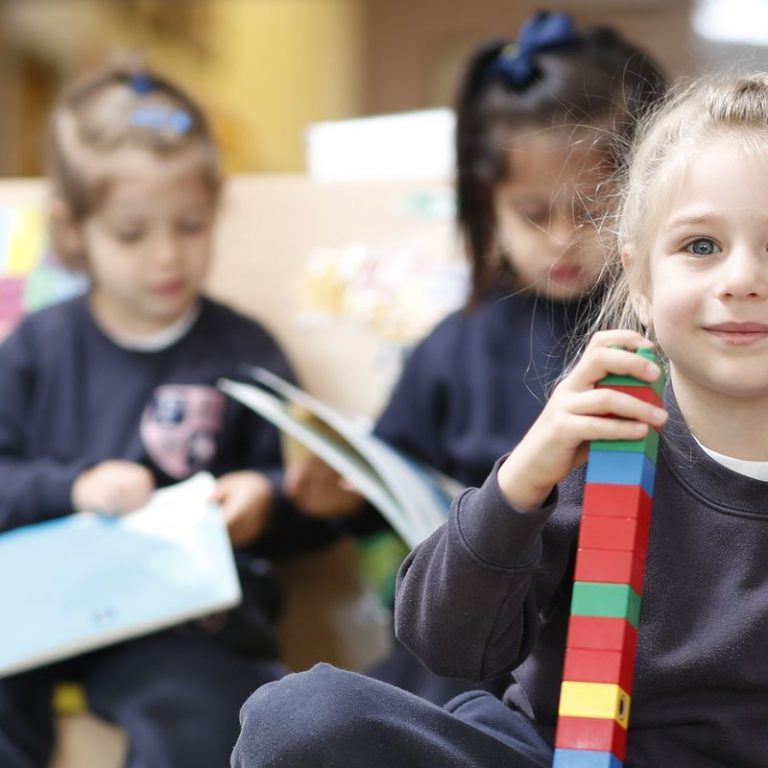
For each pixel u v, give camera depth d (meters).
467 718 2.16
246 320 3.85
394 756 1.82
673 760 1.94
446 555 1.90
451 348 3.57
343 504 3.50
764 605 1.90
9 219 4.16
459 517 1.91
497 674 2.00
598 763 1.65
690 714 1.94
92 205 3.62
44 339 3.69
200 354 3.68
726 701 1.93
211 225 3.73
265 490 3.44
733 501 1.96
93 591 3.00
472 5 9.16
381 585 3.66
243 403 3.66
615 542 1.73
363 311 4.00
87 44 7.97
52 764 3.10
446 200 4.07
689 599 1.95
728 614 1.92
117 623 2.90
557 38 3.59
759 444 1.96
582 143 3.13
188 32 8.12
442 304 3.95
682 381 2.01
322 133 4.71
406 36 9.27
